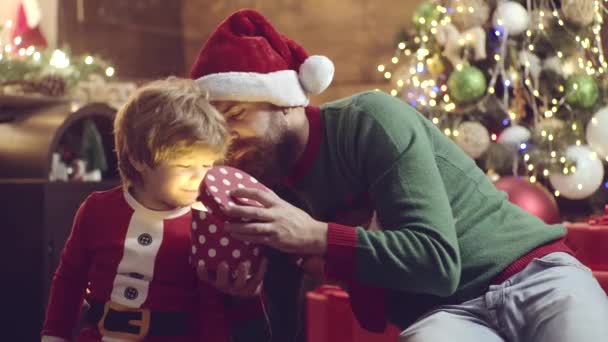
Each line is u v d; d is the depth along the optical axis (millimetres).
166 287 2154
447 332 2156
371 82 7633
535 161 4680
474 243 2258
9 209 4203
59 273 2264
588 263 2971
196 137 2020
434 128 2359
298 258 2500
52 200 4199
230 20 2266
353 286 2324
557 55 4785
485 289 2252
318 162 2273
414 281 2090
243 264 2021
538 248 2285
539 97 4855
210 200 1983
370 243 2072
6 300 4195
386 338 3123
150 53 7930
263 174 2283
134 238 2170
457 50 4934
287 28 7988
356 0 7695
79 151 4812
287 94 2203
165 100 2049
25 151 4398
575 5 4688
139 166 2096
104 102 4906
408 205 2127
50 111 4574
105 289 2164
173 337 2148
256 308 2236
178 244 2172
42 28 6910
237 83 2164
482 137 4785
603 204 4855
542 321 2129
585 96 4680
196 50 8258
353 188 2279
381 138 2191
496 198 2340
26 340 4148
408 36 5410
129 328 2139
